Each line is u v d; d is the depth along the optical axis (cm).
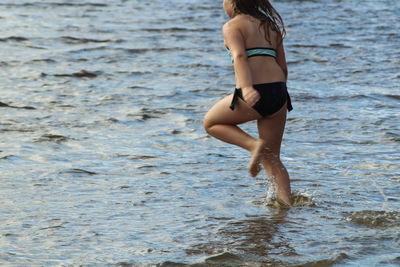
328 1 5825
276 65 1386
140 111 2283
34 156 1756
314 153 1831
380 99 2512
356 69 3103
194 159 1767
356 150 1862
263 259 1117
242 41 1367
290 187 1446
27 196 1447
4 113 2191
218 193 1494
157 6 5222
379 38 4009
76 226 1277
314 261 1106
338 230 1264
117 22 4369
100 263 1104
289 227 1280
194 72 2977
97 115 2217
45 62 3064
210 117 1404
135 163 1723
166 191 1502
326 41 3875
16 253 1144
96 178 1591
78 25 4172
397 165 1720
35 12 4634
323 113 2295
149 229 1266
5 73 2816
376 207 1402
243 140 1378
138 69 3005
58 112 2236
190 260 1115
